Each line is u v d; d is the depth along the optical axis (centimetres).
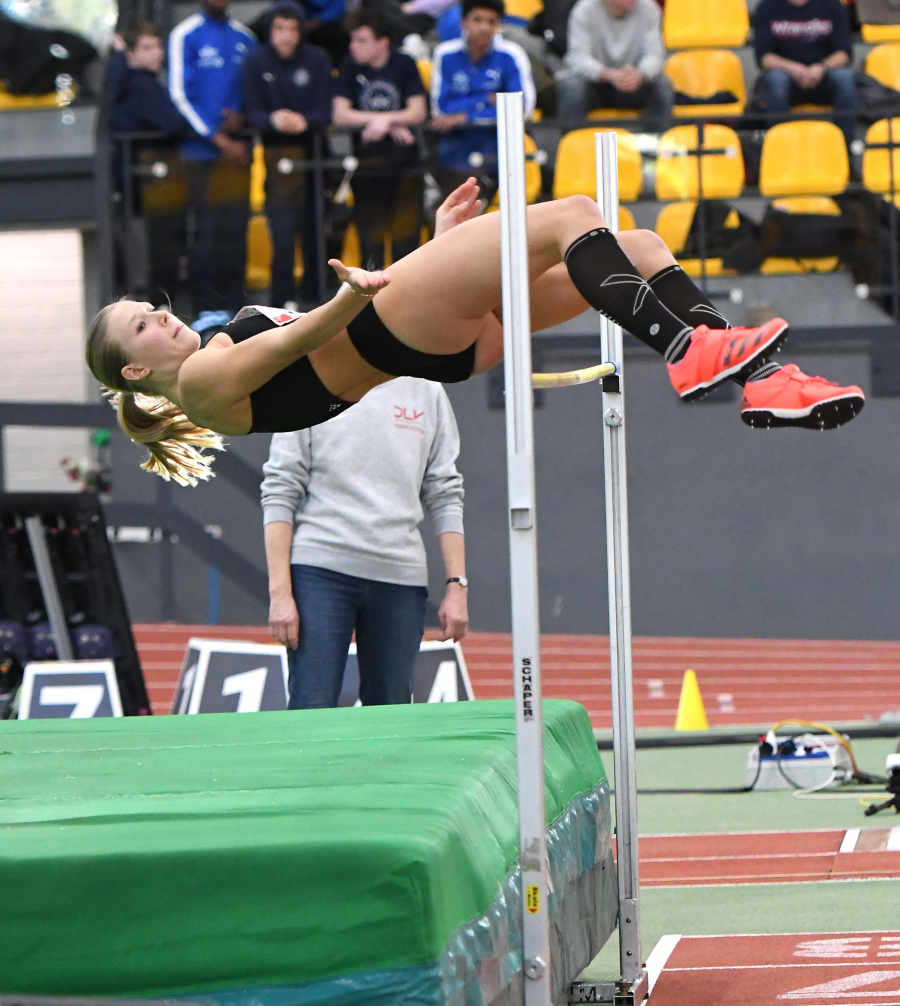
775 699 2428
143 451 2523
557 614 2603
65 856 434
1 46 2825
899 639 2536
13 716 1479
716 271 2467
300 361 631
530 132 2409
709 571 2581
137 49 2341
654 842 1194
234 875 428
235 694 1429
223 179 2302
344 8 2395
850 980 717
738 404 2572
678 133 2427
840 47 2461
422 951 416
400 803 493
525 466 512
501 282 546
